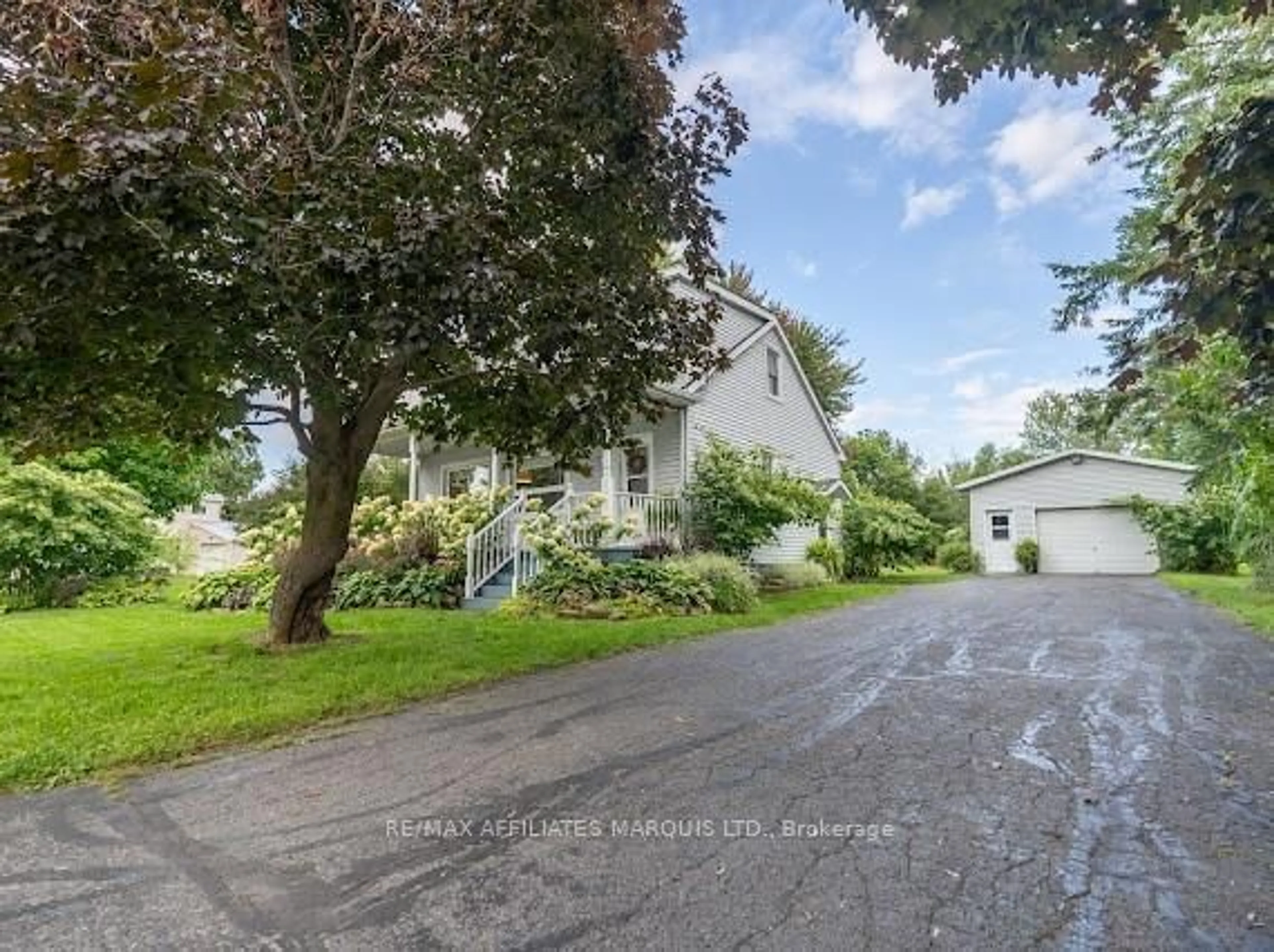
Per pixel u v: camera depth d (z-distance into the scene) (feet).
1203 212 9.39
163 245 14.46
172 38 13.44
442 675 18.94
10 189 12.48
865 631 27.12
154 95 12.86
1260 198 8.84
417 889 8.23
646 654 22.62
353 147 18.92
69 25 14.19
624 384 22.88
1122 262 37.70
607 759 12.64
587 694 17.46
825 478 63.77
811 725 14.49
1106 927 7.25
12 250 13.12
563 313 19.22
